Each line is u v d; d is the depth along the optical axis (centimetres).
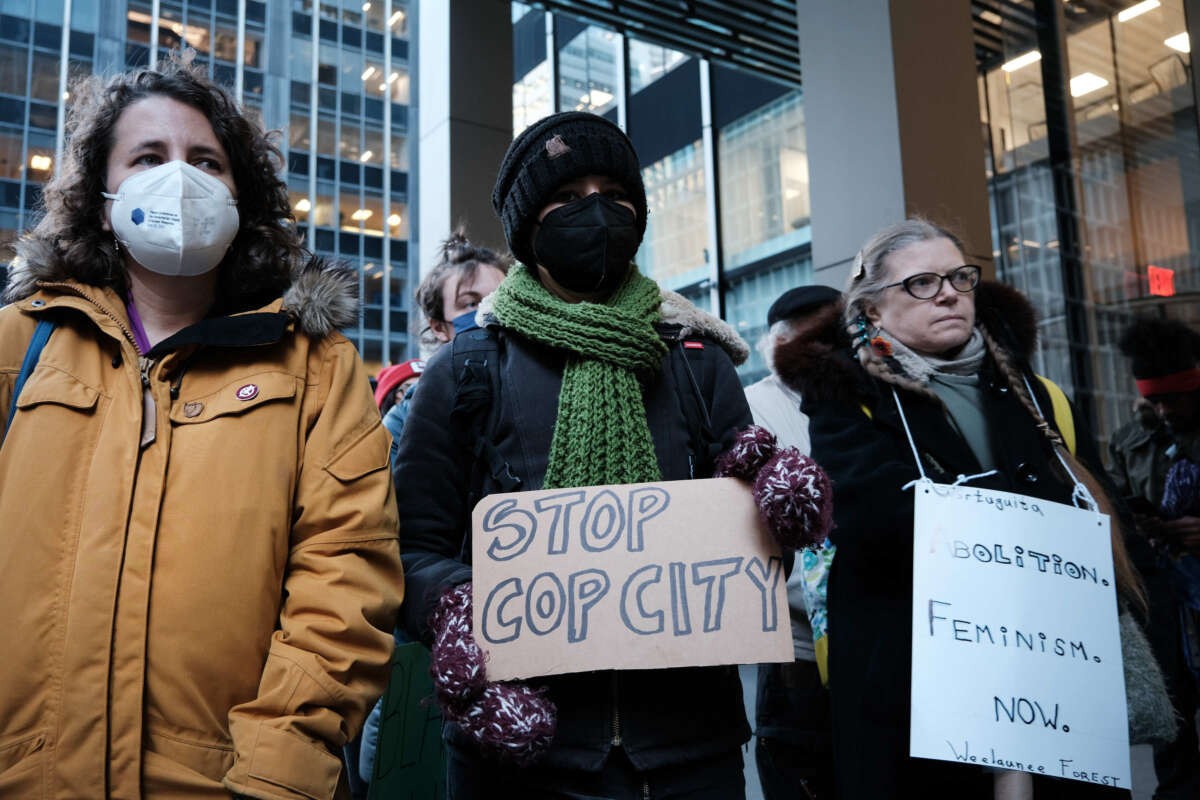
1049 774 138
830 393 176
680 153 1348
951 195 427
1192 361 273
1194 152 558
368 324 2077
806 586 188
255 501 129
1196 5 561
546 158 150
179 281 147
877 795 148
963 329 171
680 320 158
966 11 462
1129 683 155
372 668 130
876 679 153
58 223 143
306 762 118
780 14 752
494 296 158
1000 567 147
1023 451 166
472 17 582
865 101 430
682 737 134
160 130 144
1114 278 586
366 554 135
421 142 597
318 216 2075
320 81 2141
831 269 443
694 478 150
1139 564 167
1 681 116
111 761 116
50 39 1761
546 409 148
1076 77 612
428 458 151
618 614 130
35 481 122
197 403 134
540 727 117
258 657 128
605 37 1320
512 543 134
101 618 119
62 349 132
